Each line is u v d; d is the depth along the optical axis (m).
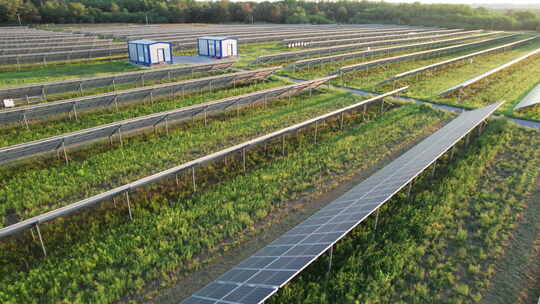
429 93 37.16
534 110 31.03
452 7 147.12
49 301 11.87
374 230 15.27
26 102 31.92
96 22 136.25
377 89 39.09
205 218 16.25
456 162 21.50
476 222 15.84
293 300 11.90
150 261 13.58
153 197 18.09
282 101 34.09
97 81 35.28
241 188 18.86
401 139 25.50
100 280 12.77
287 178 20.02
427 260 13.54
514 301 11.84
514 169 20.73
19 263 13.83
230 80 38.84
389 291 12.20
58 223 16.02
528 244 14.46
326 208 16.05
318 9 171.88
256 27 123.12
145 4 154.00
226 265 13.71
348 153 22.97
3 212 16.36
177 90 35.03
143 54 50.66
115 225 15.92
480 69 49.12
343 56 54.06
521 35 101.31
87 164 21.02
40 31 95.31
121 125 22.78
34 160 21.39
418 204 17.12
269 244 14.09
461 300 11.75
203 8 150.25
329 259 13.02
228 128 27.05
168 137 25.09
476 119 24.12
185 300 11.12
